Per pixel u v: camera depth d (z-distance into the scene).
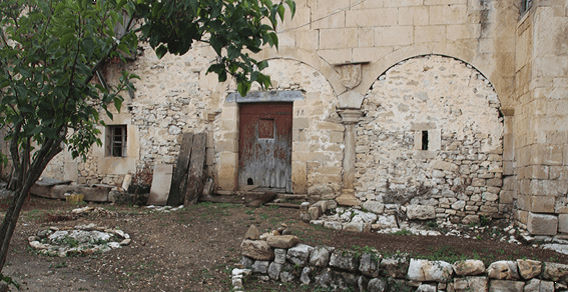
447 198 7.44
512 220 7.02
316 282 4.86
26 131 2.33
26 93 2.25
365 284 4.72
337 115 8.01
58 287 4.07
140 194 8.41
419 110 7.65
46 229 5.75
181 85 8.89
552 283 4.39
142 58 9.08
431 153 7.56
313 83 8.14
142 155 8.96
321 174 8.03
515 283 4.45
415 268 4.59
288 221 6.70
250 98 8.46
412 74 7.70
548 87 6.14
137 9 2.44
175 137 8.84
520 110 6.90
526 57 6.67
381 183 7.72
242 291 4.51
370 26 7.86
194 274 4.87
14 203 2.43
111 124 9.23
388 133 7.76
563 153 6.05
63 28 2.49
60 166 9.54
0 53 2.51
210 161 8.66
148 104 9.02
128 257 5.15
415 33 7.67
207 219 6.79
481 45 7.41
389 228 6.89
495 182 7.30
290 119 8.52
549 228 6.02
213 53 8.76
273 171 8.57
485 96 7.40
